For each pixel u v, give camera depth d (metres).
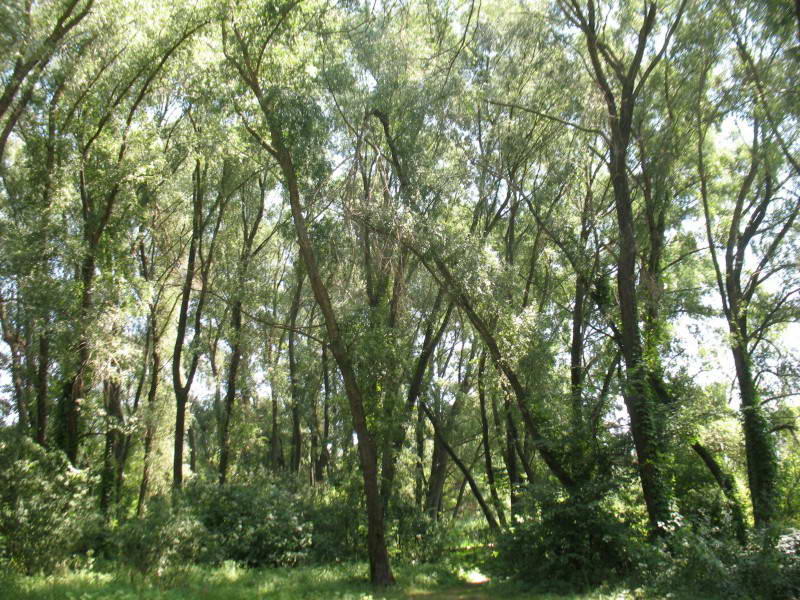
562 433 18.70
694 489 21.28
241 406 33.28
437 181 21.84
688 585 13.71
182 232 32.00
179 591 13.65
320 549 21.84
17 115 18.19
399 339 20.92
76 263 21.36
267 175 30.92
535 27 19.89
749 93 17.56
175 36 20.98
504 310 20.34
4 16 14.93
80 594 11.84
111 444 27.53
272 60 19.56
